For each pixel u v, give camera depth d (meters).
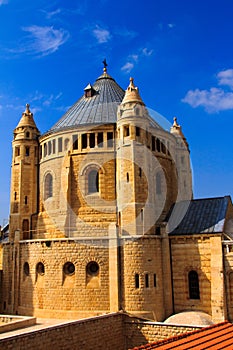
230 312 44.25
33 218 59.50
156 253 47.50
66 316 45.94
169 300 47.00
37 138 62.78
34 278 49.62
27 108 64.19
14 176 61.19
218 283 44.62
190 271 47.75
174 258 48.66
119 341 40.75
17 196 60.06
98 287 45.81
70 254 47.53
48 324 40.22
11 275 52.97
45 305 47.66
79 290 46.25
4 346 29.69
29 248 51.12
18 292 51.56
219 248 45.88
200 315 43.47
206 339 26.03
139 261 45.69
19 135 62.09
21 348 30.98
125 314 41.97
